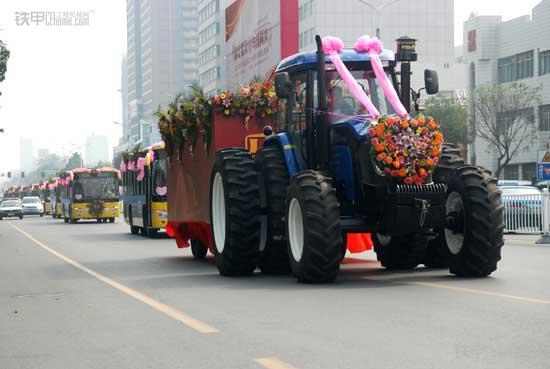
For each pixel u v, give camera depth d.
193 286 11.67
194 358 6.43
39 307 9.94
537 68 68.88
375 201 11.20
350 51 12.26
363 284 11.05
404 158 10.90
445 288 10.22
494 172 72.06
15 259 18.86
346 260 15.80
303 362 6.10
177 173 17.50
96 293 11.20
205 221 15.39
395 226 11.10
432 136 10.97
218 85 125.94
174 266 15.80
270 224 12.58
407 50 12.16
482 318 7.75
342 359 6.15
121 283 12.46
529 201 27.56
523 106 62.59
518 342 6.53
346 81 11.91
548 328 7.11
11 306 10.13
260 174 12.84
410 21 90.81
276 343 6.91
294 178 11.50
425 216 11.05
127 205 33.97
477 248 11.13
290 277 12.52
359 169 11.41
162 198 29.20
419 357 6.10
